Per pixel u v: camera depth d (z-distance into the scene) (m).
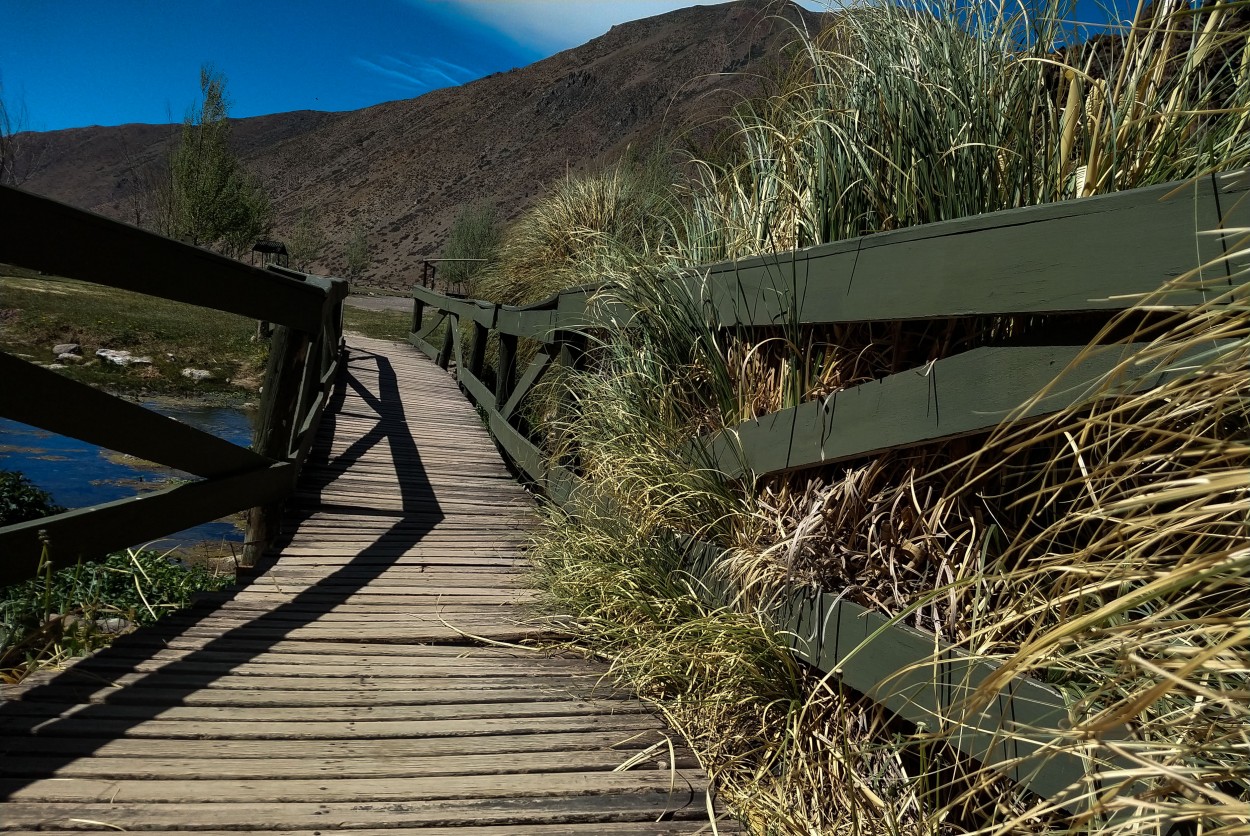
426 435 6.89
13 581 2.38
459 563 3.88
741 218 2.96
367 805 1.93
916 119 1.99
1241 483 0.94
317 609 3.22
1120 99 1.71
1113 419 1.47
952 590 1.70
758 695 2.23
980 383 1.66
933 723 1.69
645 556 2.77
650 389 3.01
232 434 8.50
